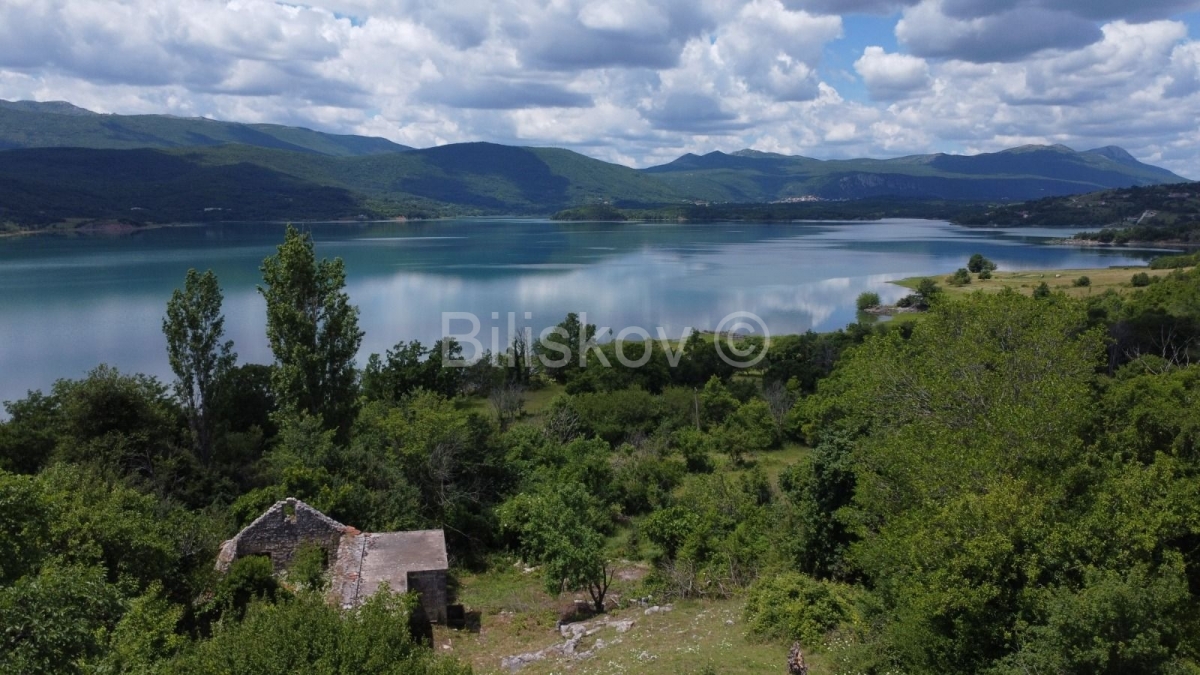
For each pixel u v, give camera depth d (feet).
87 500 83.97
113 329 387.55
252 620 51.80
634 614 92.79
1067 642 49.08
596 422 225.35
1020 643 52.85
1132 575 50.42
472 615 98.68
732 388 270.67
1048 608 51.34
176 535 88.84
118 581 68.95
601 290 538.47
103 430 132.87
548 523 102.83
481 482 139.33
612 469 165.17
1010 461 70.69
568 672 72.08
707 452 202.69
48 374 302.66
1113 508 61.31
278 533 97.81
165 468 128.57
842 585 85.56
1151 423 93.86
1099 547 56.34
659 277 614.75
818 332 393.29
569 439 201.67
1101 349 103.45
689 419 236.63
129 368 311.47
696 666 67.36
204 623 83.30
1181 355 247.09
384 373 241.76
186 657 52.29
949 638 56.39
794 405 225.15
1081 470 69.36
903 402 103.40
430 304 475.72
